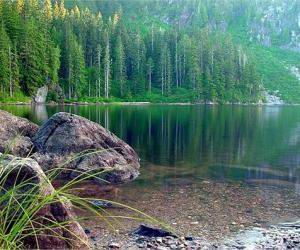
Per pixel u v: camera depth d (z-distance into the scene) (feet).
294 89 536.42
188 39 423.23
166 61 398.62
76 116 65.16
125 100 367.86
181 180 57.21
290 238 35.01
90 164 59.11
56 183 54.54
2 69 254.27
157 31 472.85
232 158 77.56
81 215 39.60
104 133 65.67
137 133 116.16
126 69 407.85
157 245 32.81
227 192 50.19
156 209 42.47
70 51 336.90
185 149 89.04
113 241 33.24
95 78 369.91
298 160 76.18
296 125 156.46
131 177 58.95
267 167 68.23
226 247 32.76
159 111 234.99
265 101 465.06
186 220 39.06
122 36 426.51
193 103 389.39
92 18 454.81
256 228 37.29
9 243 14.94
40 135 63.41
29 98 278.67
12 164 17.97
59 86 317.83
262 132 128.16
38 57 288.71
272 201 46.26
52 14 458.09
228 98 417.90
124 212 41.16
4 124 66.03
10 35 285.64
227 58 446.19
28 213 15.88
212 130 130.72
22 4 351.46
